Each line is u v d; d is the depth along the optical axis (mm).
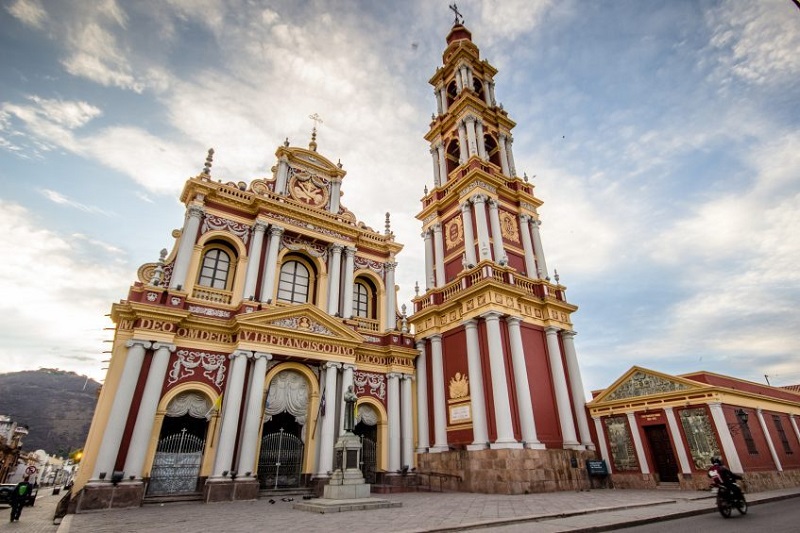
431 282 27375
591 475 20031
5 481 52906
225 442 17188
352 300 24938
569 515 10945
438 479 20766
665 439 19797
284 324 20484
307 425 20547
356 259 26828
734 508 12680
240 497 16594
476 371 20688
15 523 14688
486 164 26844
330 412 20375
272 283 21781
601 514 11266
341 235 25719
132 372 16594
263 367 19156
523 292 22125
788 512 11812
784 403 22531
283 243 23812
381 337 25484
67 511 14383
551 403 21219
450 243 27062
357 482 14344
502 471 17672
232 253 22359
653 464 19906
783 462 20078
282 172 24969
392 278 27422
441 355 23625
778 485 18656
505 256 23734
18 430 57875
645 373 20906
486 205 25719
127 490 15000
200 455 17625
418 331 25438
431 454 21859
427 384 24297
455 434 21266
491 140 31281
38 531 12609
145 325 17500
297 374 21141
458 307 23141
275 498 17141
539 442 18938
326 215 25141
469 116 28750
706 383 19062
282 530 9352
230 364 19016
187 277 20000
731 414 18625
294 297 23859
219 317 19969
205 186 21578
